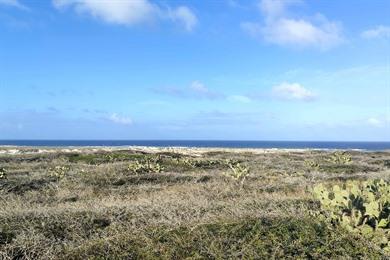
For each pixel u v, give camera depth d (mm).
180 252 6047
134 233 6656
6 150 35312
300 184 13461
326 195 7422
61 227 7152
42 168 18891
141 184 14578
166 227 6871
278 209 7910
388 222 6547
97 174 16047
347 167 20891
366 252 5996
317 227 6648
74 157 23688
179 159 21766
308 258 5922
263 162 23609
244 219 6988
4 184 13328
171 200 9445
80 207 8453
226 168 20219
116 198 11125
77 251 6195
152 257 5965
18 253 6230
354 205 7055
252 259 5797
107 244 6332
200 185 13562
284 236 6293
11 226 6973
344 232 6465
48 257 6102
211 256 5941
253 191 11789
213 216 7336
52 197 11602
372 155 32156
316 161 23922
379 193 7680
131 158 23172
